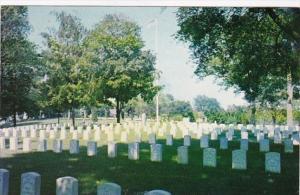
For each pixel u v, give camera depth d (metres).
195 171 12.13
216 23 15.92
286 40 16.02
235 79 18.30
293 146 16.92
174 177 11.36
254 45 16.39
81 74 29.53
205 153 12.98
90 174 11.83
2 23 25.61
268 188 10.13
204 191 9.88
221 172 11.95
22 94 27.45
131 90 30.48
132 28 30.73
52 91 29.17
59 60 29.25
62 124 30.06
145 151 16.14
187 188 10.18
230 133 20.00
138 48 30.45
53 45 29.12
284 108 24.48
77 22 30.12
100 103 30.83
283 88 22.25
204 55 17.81
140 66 30.23
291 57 16.09
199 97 31.80
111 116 38.94
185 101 32.31
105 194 7.23
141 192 9.83
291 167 12.54
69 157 14.76
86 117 35.00
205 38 17.00
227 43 16.92
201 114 31.88
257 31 16.33
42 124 29.17
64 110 30.69
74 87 29.06
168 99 33.19
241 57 16.98
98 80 29.94
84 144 18.75
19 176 11.59
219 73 20.30
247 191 9.86
